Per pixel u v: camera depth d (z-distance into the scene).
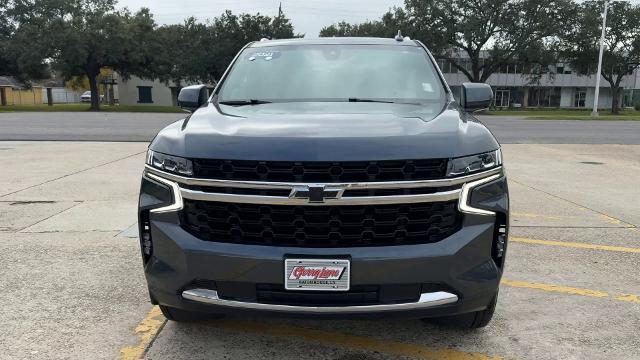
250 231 2.71
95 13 50.84
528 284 4.36
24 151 12.50
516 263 4.86
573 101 77.69
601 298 4.08
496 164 2.86
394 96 3.74
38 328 3.52
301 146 2.63
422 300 2.68
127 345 3.32
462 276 2.69
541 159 12.45
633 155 13.47
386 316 2.67
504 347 3.32
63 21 50.25
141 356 3.20
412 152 2.63
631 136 19.61
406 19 54.91
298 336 3.47
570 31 52.75
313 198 2.59
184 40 57.94
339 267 2.61
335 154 2.59
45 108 51.25
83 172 9.46
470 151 2.75
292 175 2.62
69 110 46.66
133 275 4.46
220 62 56.59
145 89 70.00
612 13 57.22
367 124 2.88
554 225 6.20
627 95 78.25
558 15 51.91
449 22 52.94
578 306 3.93
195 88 4.10
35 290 4.14
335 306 2.64
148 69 55.97
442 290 2.70
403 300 2.69
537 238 5.66
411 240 2.68
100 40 50.44
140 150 12.76
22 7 54.03
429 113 3.28
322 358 3.19
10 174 9.25
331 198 2.59
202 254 2.70
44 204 7.00
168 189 2.81
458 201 2.71
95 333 3.47
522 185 8.91
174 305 2.88
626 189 8.61
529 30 52.06
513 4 51.50
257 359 3.17
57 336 3.42
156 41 55.19
